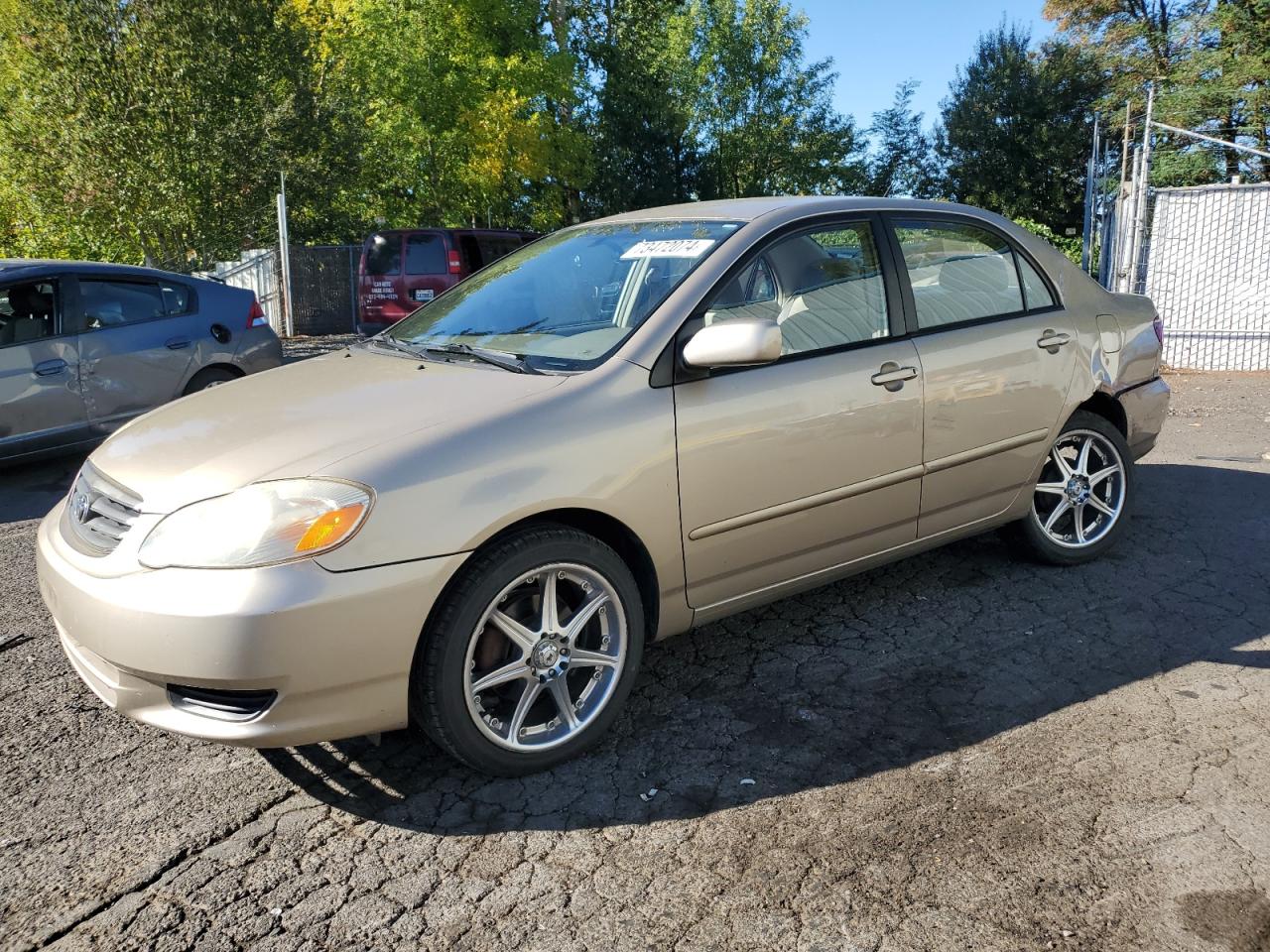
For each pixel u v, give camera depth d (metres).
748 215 3.79
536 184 28.41
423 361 3.61
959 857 2.59
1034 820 2.74
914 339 3.93
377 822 2.84
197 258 18.64
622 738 3.27
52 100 16.38
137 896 2.53
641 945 2.31
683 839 2.71
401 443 2.84
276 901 2.50
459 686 2.85
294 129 18.80
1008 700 3.44
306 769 3.13
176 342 7.70
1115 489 4.79
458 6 23.81
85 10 16.28
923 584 4.55
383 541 2.68
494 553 2.87
